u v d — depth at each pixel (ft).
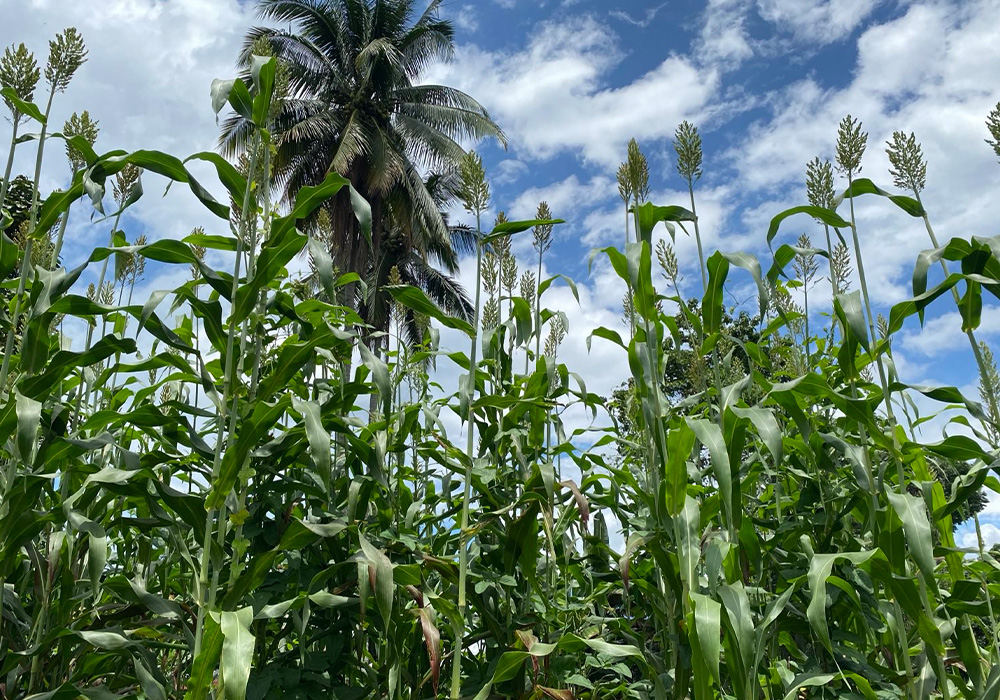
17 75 10.77
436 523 11.73
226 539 9.34
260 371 10.31
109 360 12.24
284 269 10.32
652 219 9.52
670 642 9.23
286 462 9.88
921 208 9.31
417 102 72.84
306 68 67.97
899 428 9.22
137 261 13.88
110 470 8.26
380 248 71.15
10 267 9.99
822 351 12.21
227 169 9.46
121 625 9.12
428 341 13.33
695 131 10.34
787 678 8.61
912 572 9.34
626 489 11.51
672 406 9.35
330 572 8.43
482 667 10.18
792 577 9.73
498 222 11.06
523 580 10.64
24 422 7.73
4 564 8.48
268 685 8.41
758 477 12.14
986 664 9.71
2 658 9.02
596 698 10.55
